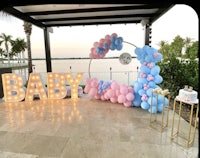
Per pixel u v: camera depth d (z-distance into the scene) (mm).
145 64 3498
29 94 4566
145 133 2633
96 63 8977
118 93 4004
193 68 3701
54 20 4809
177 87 4027
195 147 2209
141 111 3688
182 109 3768
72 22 5203
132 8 3695
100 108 3924
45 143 2354
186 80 3812
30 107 4047
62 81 4711
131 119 3225
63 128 2842
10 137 2539
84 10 3926
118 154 2066
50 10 4023
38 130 2773
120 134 2604
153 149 2172
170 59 4309
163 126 2873
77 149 2189
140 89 3562
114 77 5895
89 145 2285
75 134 2617
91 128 2834
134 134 2600
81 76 4816
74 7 3830
